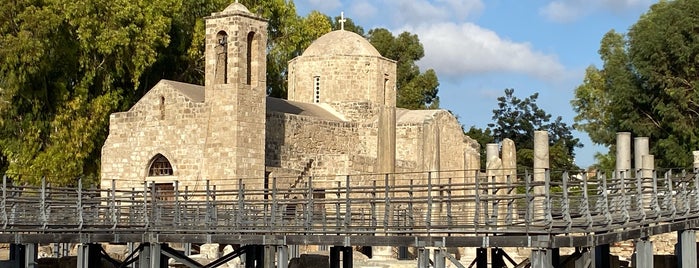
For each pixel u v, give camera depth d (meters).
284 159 69.44
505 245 36.81
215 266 44.88
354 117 76.69
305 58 79.25
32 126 73.44
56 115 74.12
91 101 75.94
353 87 78.12
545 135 62.03
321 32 99.44
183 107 67.75
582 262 38.56
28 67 69.56
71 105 74.12
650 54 84.12
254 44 67.31
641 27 86.81
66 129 74.12
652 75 83.94
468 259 58.66
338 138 74.44
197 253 61.91
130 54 76.00
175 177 67.62
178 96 68.00
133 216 47.59
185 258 44.47
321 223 45.34
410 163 74.31
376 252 59.69
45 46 71.19
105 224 44.53
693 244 44.84
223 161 65.56
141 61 75.62
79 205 43.84
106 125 77.50
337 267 43.81
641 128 86.88
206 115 66.69
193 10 85.88
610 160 101.75
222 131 65.75
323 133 73.12
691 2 83.56
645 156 63.56
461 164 79.50
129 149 69.88
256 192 47.78
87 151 75.38
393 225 40.16
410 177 73.62
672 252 57.50
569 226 36.41
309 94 79.00
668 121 84.56
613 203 43.97
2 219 41.19
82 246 43.25
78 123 74.56
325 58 78.44
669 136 85.50
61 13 72.00
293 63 80.31
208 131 66.38
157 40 78.62
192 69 86.81
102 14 74.19
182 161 67.50
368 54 78.62
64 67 75.06
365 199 40.59
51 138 74.00
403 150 76.00
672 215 42.75
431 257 58.69
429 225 38.56
